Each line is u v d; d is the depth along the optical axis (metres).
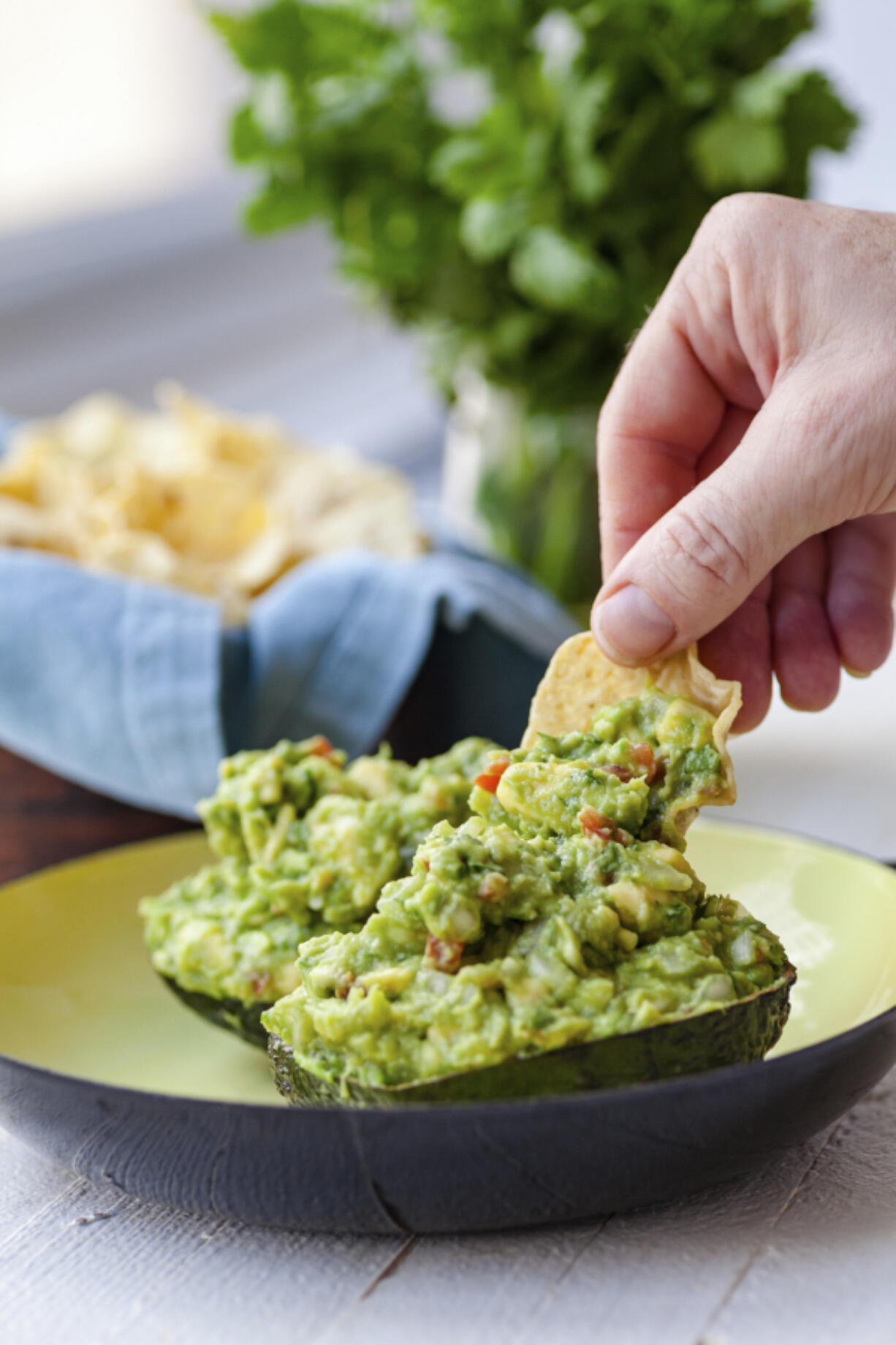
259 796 0.57
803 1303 0.47
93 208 1.63
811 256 0.54
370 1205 0.48
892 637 0.61
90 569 0.77
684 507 0.52
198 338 1.71
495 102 0.82
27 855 0.74
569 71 0.78
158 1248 0.50
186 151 1.73
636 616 0.52
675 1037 0.48
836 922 0.57
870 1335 0.46
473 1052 0.48
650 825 0.52
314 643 0.73
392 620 0.73
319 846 0.56
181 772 0.71
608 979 0.49
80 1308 0.48
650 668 0.54
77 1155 0.49
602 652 0.54
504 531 0.87
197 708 0.71
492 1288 0.48
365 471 0.88
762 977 0.50
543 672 0.76
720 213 0.56
